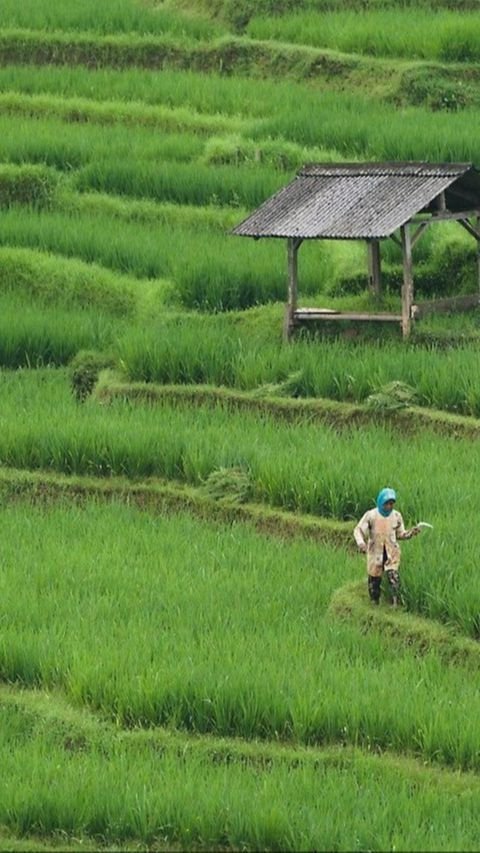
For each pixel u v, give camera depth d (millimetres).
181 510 43125
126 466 44844
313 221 50250
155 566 38719
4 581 37875
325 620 35750
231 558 38969
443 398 45844
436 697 31891
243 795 29078
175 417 47469
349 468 41844
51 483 44969
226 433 45375
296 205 51125
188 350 49812
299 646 34125
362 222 49406
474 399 45312
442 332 49906
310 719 31578
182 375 49750
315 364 48188
